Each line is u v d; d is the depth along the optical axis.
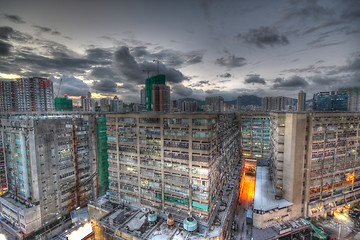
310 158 68.38
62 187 77.19
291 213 68.06
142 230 57.62
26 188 70.38
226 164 83.50
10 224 73.62
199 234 54.75
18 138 70.75
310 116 67.25
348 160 74.88
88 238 68.44
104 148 90.94
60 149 76.12
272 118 91.25
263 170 102.62
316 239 63.75
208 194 57.69
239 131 126.94
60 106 148.88
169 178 63.12
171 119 61.34
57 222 75.94
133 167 69.56
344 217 75.12
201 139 57.06
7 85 180.75
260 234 61.41
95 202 75.81
